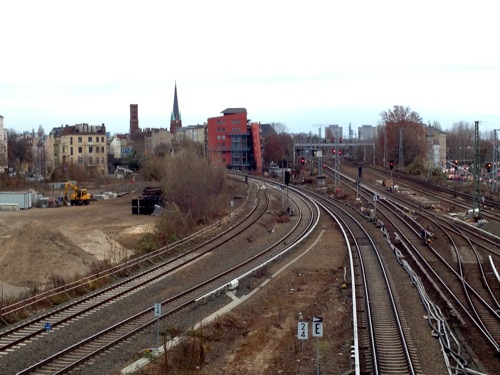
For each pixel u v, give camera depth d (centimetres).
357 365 2102
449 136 19588
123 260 4050
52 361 2209
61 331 2566
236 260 4319
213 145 15225
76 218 7238
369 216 6581
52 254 3697
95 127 15938
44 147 17975
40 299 2984
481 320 2886
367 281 3591
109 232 5828
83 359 2208
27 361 2216
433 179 10288
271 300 3319
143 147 19475
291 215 6931
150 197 7700
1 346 2341
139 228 5878
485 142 15225
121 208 8369
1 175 11469
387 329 2638
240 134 15075
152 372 2112
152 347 2391
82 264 3838
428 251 4653
